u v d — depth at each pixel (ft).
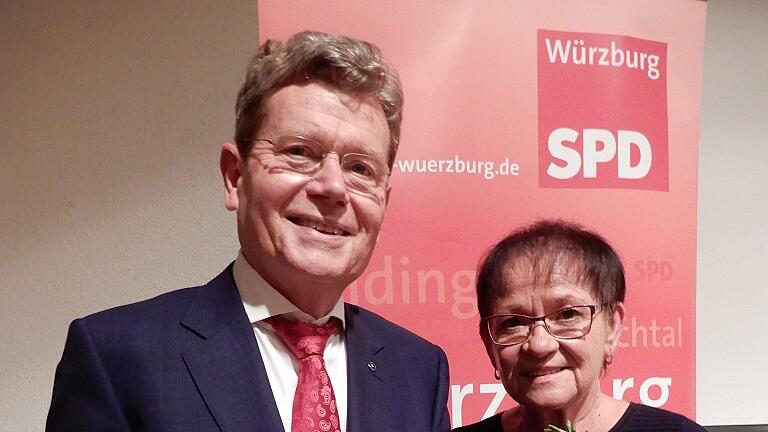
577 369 5.47
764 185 7.86
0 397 6.68
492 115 6.35
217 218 6.77
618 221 6.52
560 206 6.42
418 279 6.15
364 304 6.07
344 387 4.51
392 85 4.53
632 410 5.67
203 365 4.09
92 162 6.77
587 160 6.50
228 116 6.82
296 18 6.09
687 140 6.81
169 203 6.77
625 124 6.61
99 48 6.81
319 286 4.33
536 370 5.47
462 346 6.18
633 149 6.61
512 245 5.66
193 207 6.77
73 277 6.73
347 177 4.33
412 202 6.18
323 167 4.25
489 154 6.33
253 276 4.49
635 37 6.70
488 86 6.36
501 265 5.64
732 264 7.73
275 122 4.29
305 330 4.43
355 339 4.66
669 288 6.63
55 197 6.74
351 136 4.27
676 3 6.84
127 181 6.77
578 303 5.50
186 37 6.83
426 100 6.25
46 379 6.69
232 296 4.45
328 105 4.27
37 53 6.80
